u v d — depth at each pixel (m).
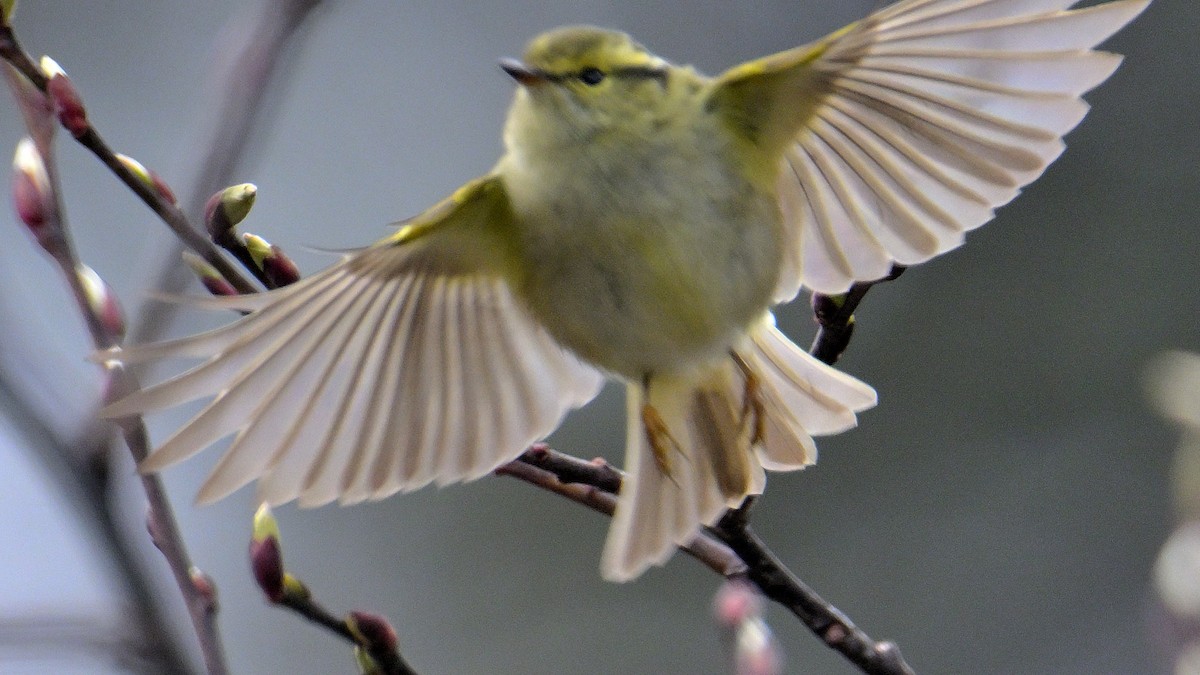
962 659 2.12
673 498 1.92
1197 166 2.26
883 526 2.23
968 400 2.27
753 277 1.92
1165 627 1.95
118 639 1.86
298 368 1.90
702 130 1.92
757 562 1.92
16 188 1.88
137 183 1.89
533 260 1.92
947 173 1.91
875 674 1.92
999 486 2.22
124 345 1.89
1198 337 2.20
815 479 2.26
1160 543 2.12
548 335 1.93
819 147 1.92
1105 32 1.89
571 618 2.27
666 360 1.92
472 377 1.92
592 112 1.92
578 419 2.26
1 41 1.88
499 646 2.27
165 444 1.88
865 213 1.92
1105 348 2.23
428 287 1.92
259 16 1.90
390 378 1.91
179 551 1.88
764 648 1.92
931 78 1.90
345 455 1.91
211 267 1.90
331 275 1.90
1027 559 2.17
